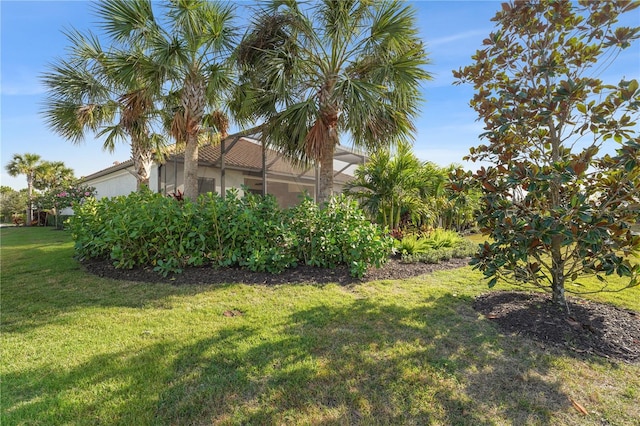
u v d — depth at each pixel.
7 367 2.28
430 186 8.10
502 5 3.17
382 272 5.06
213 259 5.00
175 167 11.24
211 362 2.35
